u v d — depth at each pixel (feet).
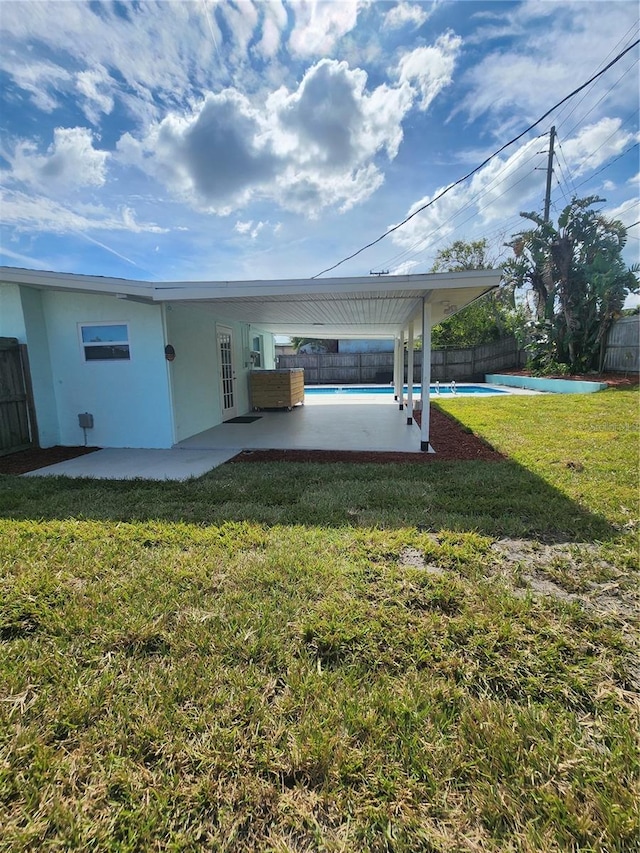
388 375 73.61
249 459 20.92
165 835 4.49
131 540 11.08
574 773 5.06
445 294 20.48
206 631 7.49
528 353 65.41
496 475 16.55
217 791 4.89
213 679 6.47
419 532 11.44
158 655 6.98
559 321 56.75
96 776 5.08
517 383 60.03
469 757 5.26
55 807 4.73
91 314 23.68
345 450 22.50
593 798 4.78
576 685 6.33
